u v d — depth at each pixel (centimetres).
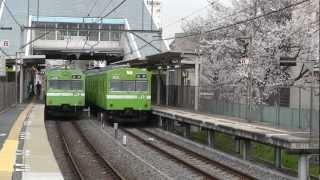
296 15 3139
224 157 2219
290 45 3089
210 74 3909
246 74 3103
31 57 4938
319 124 1762
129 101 3569
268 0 3316
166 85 4425
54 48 7650
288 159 2283
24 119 3269
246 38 3241
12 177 1373
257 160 2159
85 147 2397
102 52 7794
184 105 3856
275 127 2197
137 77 3581
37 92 7200
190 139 2853
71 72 3859
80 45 7719
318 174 1895
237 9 3566
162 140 2786
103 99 3669
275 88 3020
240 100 3191
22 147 2012
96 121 3894
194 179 1638
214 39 3741
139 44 7706
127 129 3397
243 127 2177
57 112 3878
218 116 2902
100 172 1719
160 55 3547
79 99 3875
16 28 7831
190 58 3681
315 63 2653
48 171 1498
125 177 1636
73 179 1548
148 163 1955
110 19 8175
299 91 2391
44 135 2442
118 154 2192
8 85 4459
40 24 7950
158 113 3484
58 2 8812
